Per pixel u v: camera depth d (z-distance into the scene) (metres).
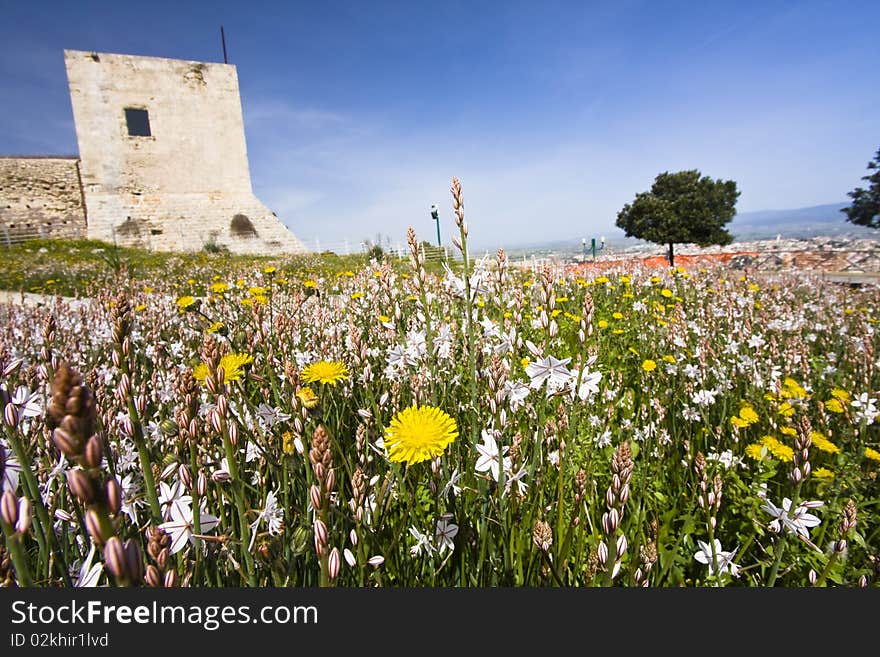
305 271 11.59
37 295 9.89
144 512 1.66
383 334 3.67
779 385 3.50
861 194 29.88
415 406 2.06
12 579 1.16
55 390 0.72
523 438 2.10
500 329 2.25
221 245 33.22
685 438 3.11
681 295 7.75
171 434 1.45
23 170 33.75
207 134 38.12
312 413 1.69
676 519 2.34
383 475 1.85
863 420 3.12
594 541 1.78
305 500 1.78
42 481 1.69
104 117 34.69
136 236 34.50
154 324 4.26
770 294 7.62
